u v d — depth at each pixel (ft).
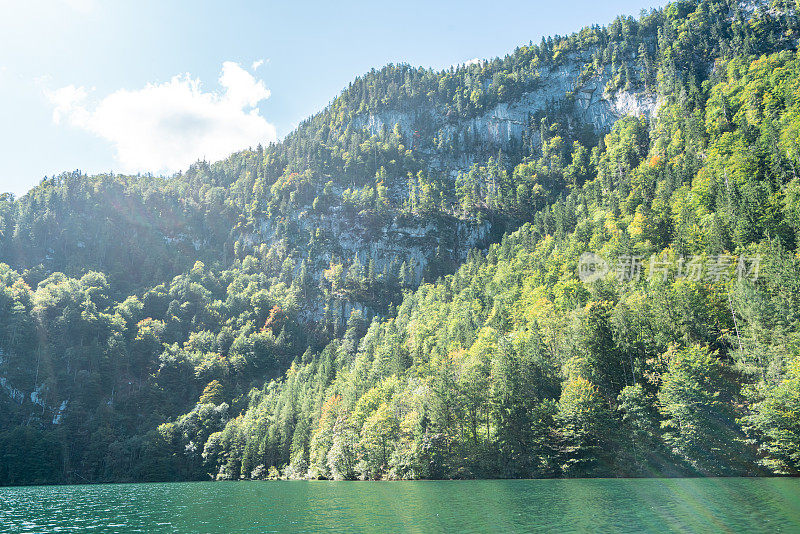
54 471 456.45
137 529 137.39
